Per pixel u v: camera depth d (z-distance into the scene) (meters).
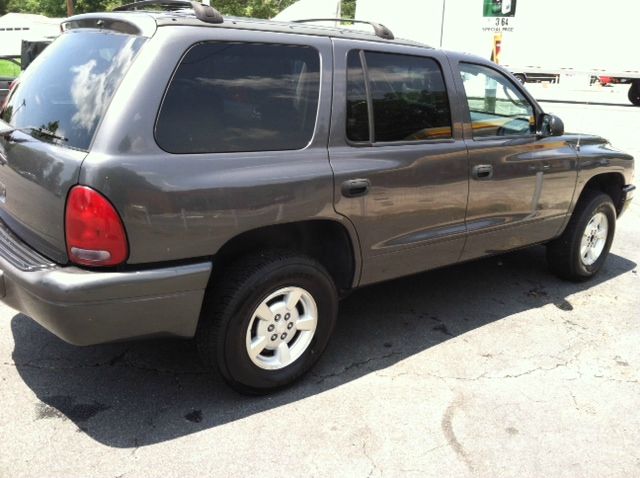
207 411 3.13
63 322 2.61
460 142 3.88
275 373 3.25
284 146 3.08
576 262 5.04
